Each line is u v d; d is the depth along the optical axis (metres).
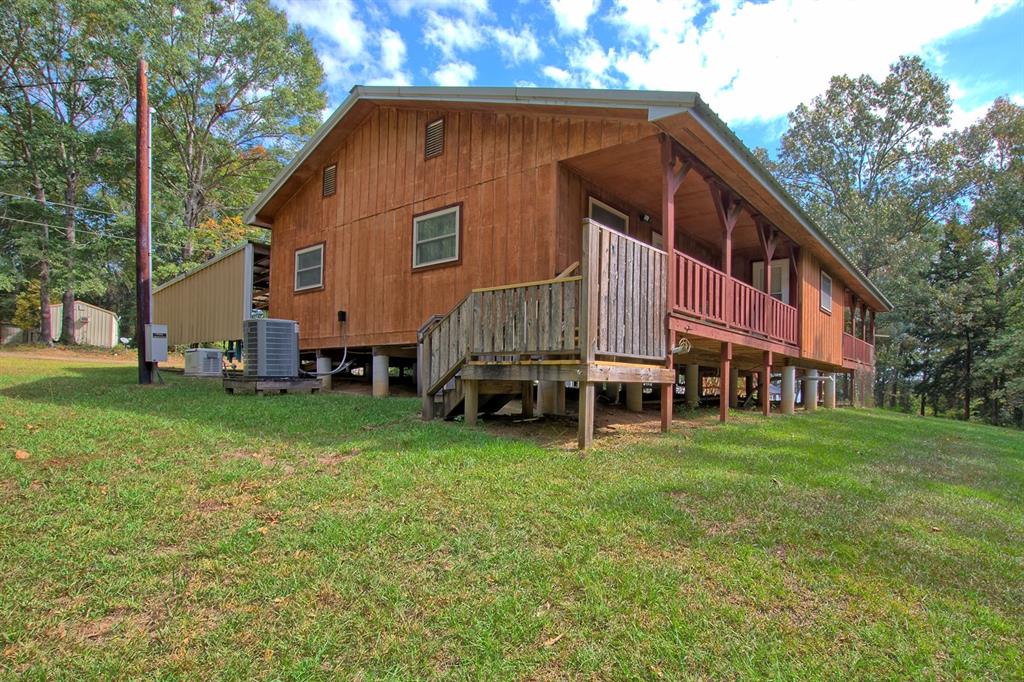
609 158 6.96
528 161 7.38
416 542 2.70
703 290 7.04
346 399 7.73
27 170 22.62
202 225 27.16
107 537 2.67
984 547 3.04
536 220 7.23
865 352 18.61
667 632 2.04
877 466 5.20
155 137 25.56
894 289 27.73
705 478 4.02
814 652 1.96
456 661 1.85
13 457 3.81
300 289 11.04
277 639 1.95
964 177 29.23
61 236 22.72
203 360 11.45
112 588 2.25
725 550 2.76
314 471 3.81
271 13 26.58
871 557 2.78
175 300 14.39
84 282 22.34
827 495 3.84
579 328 4.91
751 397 13.66
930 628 2.15
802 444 6.05
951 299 26.27
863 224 27.70
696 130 5.75
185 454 4.12
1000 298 25.73
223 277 12.30
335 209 10.40
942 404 30.69
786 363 11.57
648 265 5.84
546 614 2.13
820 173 32.19
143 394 7.33
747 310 8.37
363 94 8.93
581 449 4.84
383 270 9.33
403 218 9.05
